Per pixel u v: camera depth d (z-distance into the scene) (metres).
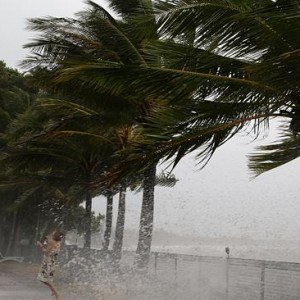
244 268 12.14
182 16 8.46
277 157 10.78
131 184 21.55
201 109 9.66
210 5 8.29
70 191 25.91
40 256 36.59
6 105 32.00
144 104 13.48
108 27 13.92
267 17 7.93
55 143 19.81
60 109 16.56
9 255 37.00
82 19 14.85
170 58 9.01
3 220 39.03
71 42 14.88
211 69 9.15
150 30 8.91
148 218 16.92
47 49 14.95
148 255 16.45
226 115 9.73
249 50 8.81
